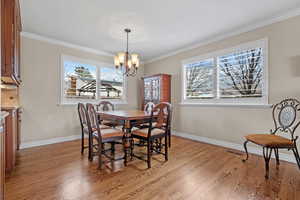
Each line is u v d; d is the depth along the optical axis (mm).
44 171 2094
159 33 3131
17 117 2764
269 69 2594
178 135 4145
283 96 2451
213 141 3398
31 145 3170
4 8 1759
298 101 2262
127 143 2391
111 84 4555
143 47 3945
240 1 2135
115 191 1666
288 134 2412
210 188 1730
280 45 2484
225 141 3195
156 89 4301
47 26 2855
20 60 2967
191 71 3893
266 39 2629
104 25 2816
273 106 2543
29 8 2291
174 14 2453
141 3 2184
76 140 3688
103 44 3732
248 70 2881
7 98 2832
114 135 2326
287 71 2416
